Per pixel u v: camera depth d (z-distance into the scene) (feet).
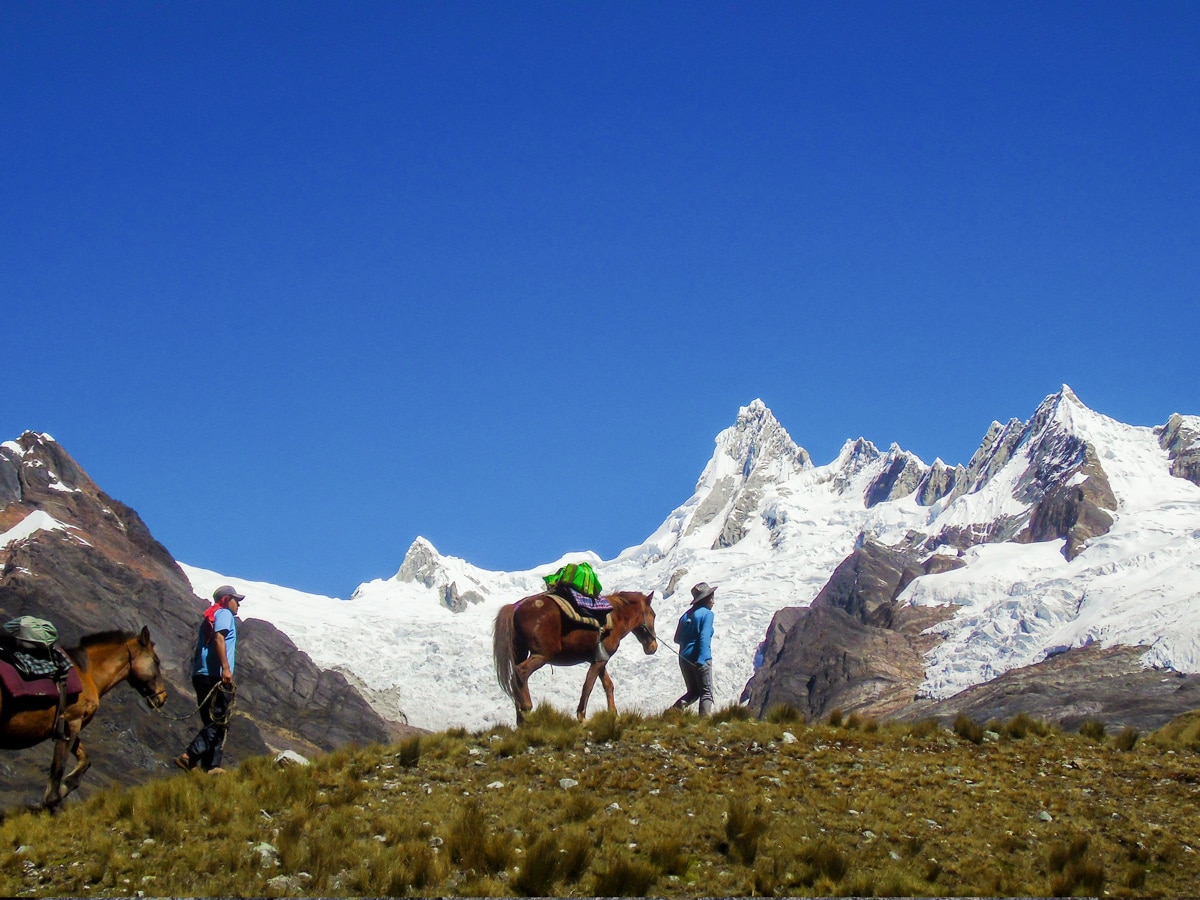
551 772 69.00
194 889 52.37
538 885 53.06
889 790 68.18
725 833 59.93
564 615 81.35
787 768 71.41
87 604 420.77
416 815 61.52
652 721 82.33
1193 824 66.13
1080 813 66.69
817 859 56.44
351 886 53.11
